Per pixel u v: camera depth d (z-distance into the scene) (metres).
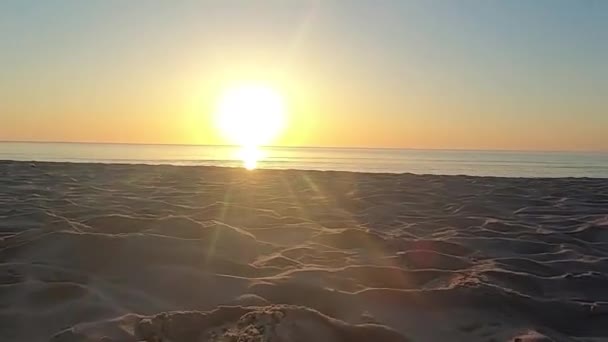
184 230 4.91
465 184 11.62
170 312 3.05
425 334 2.97
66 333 2.66
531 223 6.46
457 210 7.64
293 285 3.58
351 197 8.97
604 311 3.24
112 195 8.43
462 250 4.91
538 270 4.21
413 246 4.99
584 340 2.99
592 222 6.34
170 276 3.73
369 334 2.85
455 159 51.94
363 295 3.44
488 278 3.83
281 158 49.78
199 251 4.25
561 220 6.64
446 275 3.98
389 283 3.81
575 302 3.36
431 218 6.86
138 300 3.33
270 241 5.20
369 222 6.59
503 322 3.13
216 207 7.18
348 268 4.06
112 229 4.95
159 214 6.41
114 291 3.42
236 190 9.76
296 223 6.16
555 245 5.13
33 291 3.21
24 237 4.49
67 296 3.20
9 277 3.51
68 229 4.77
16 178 11.00
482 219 6.70
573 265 4.37
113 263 3.93
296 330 2.76
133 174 13.18
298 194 9.35
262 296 3.47
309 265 4.25
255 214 6.70
